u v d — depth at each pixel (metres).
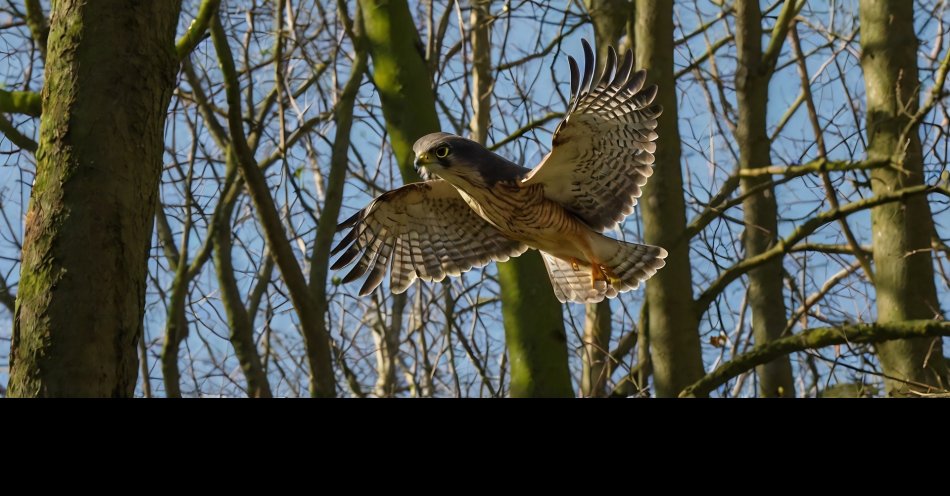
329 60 18.08
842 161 13.06
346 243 9.12
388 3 13.64
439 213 9.18
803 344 11.85
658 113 8.01
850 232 13.46
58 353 6.46
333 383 13.19
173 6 7.51
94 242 6.68
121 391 6.63
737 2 16.11
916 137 14.23
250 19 16.38
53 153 6.88
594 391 15.53
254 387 16.17
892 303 14.04
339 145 15.76
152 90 7.20
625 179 8.35
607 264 8.74
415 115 13.26
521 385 12.85
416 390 18.19
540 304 13.05
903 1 14.69
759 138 15.73
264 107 17.70
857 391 13.38
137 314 6.84
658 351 13.55
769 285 15.73
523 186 8.35
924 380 13.52
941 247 14.17
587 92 7.55
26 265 6.70
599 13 15.98
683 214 13.84
